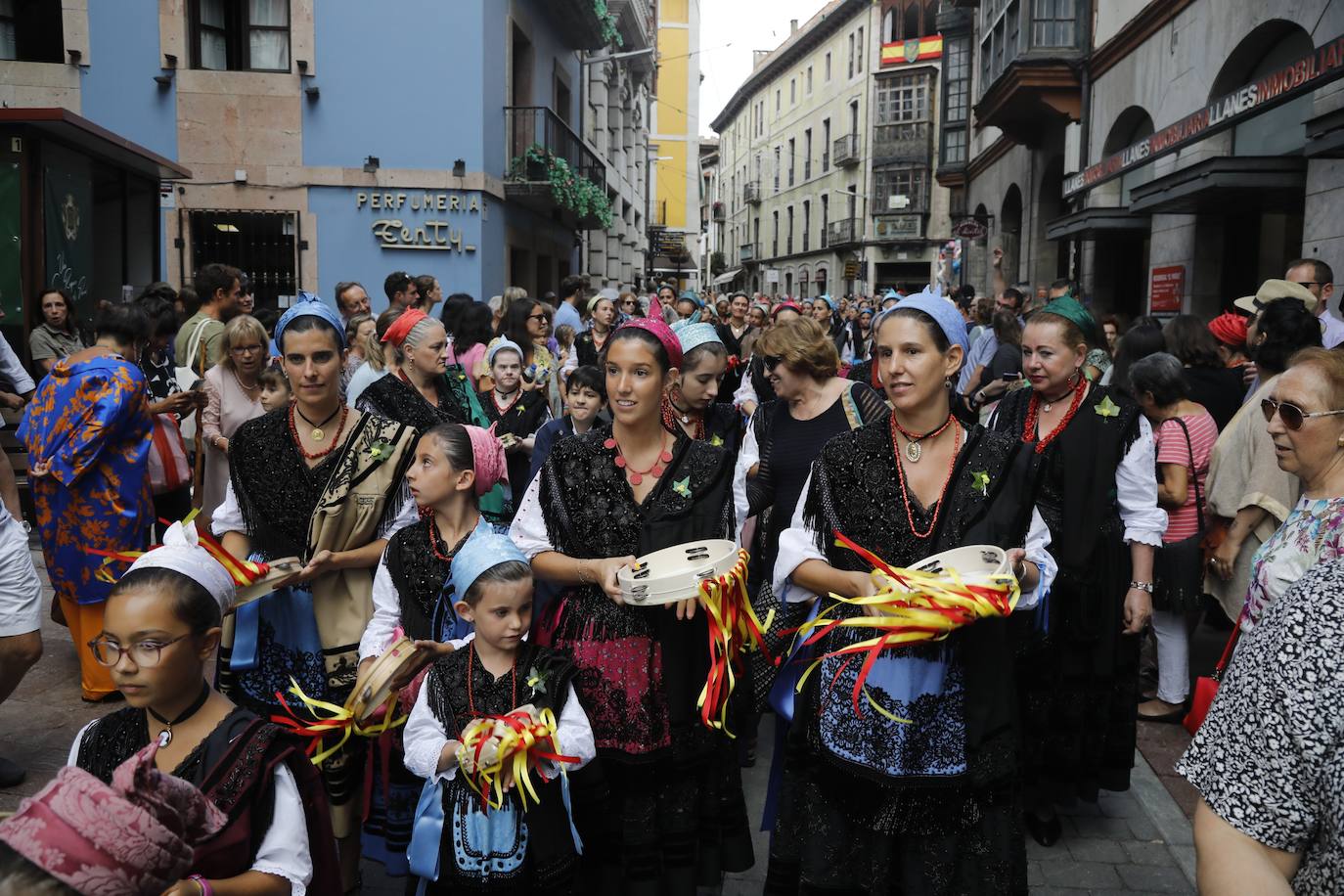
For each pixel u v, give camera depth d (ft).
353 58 46.03
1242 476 14.14
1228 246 41.57
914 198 151.53
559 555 9.74
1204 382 18.63
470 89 46.80
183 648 6.47
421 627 10.27
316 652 10.69
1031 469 8.86
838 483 9.16
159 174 35.27
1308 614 4.92
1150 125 49.16
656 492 9.84
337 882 7.18
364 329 22.35
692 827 9.58
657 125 166.09
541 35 60.44
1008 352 26.48
